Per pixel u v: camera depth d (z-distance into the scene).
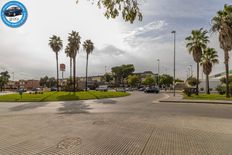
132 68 116.25
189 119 10.94
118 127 8.85
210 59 44.09
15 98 29.08
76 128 8.69
